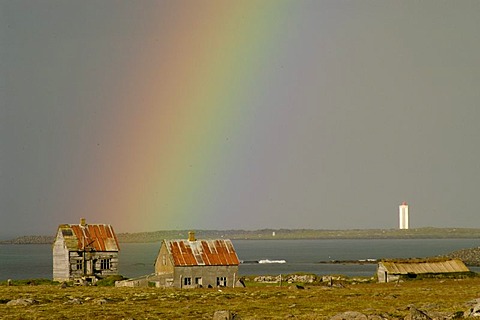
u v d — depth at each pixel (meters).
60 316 171.75
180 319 167.38
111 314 176.75
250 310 186.12
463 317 152.00
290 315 170.62
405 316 159.50
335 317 159.50
